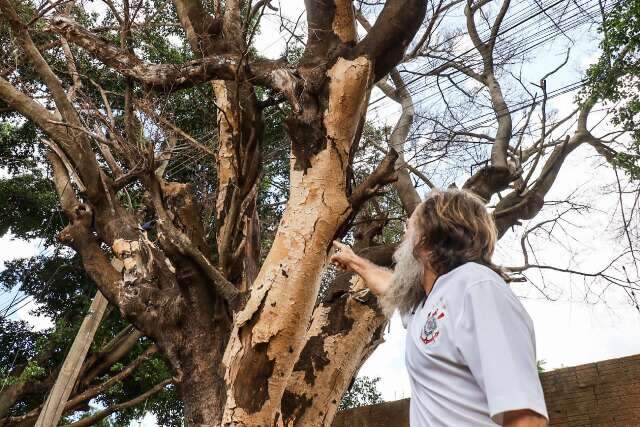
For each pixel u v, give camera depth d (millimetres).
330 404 7688
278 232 6883
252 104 8125
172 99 10695
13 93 8969
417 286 2537
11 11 8805
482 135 11367
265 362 6648
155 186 7980
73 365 12078
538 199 9719
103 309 12570
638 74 9758
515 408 1897
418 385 2250
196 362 7543
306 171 6887
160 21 11727
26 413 15406
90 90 13344
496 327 2020
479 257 2350
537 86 10227
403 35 6992
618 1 9945
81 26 8758
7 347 17172
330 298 7973
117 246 8641
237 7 9031
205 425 7246
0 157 17062
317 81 6965
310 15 7359
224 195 9023
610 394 7555
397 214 11977
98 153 14180
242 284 8266
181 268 7707
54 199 17109
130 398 16844
